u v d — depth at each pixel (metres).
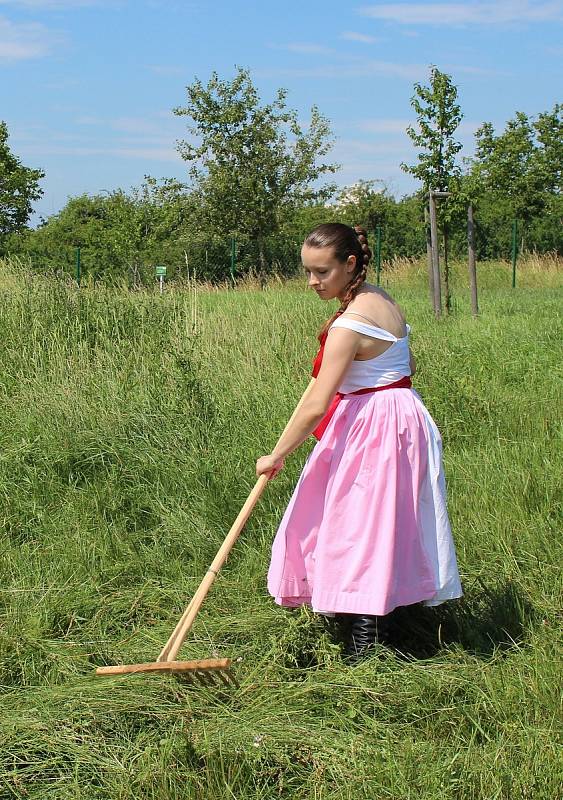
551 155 32.41
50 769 3.14
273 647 3.87
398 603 3.79
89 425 6.56
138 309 9.57
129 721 3.39
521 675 3.63
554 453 6.32
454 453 6.51
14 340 8.70
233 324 10.05
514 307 15.79
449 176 15.08
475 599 4.34
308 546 3.98
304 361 8.62
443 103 15.08
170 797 2.98
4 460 6.04
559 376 8.73
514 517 5.21
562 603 4.32
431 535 3.87
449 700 3.49
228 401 7.19
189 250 26.48
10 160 31.62
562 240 30.59
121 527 5.39
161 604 4.51
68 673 3.80
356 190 34.66
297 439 3.80
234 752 3.16
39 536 5.30
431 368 8.37
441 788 2.96
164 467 5.98
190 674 3.34
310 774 3.07
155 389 7.17
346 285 3.90
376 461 3.79
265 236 29.19
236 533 3.72
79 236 32.53
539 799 2.92
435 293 14.80
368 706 3.47
